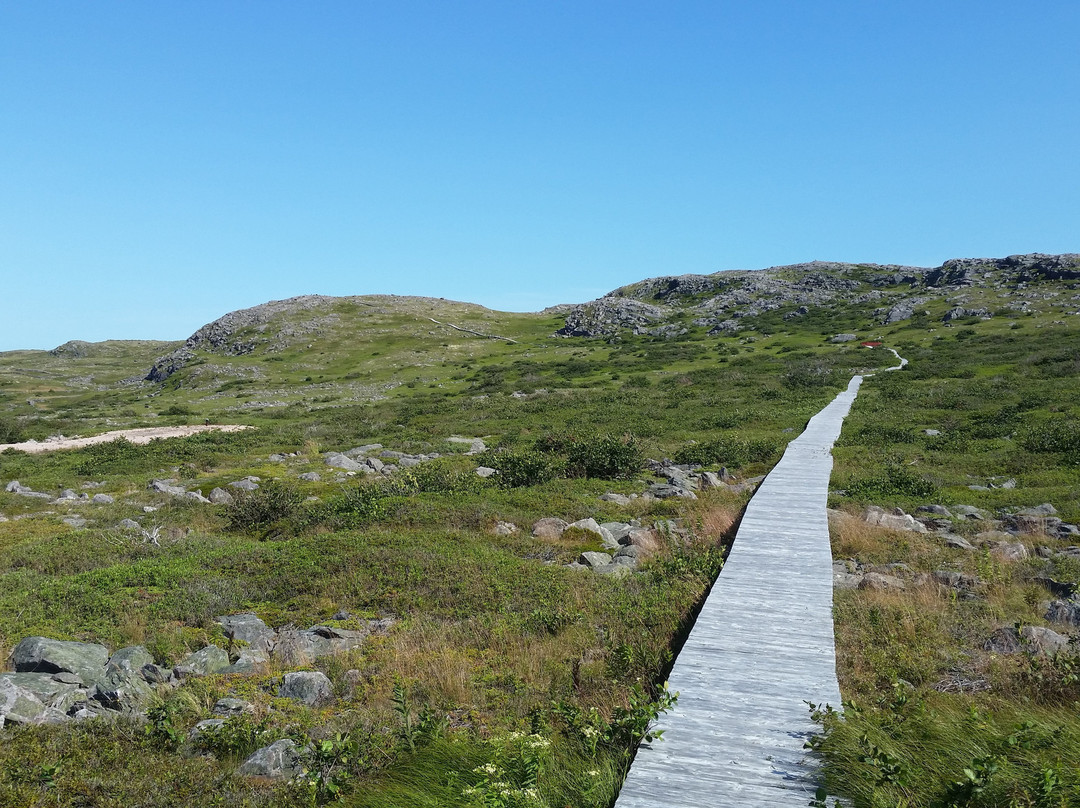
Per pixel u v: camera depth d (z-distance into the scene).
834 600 11.35
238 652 11.09
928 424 37.34
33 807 6.22
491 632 11.18
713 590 11.36
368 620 12.55
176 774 6.92
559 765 6.56
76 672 9.75
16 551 17.47
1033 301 110.12
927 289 143.38
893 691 7.71
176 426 60.94
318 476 30.27
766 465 27.94
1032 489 21.70
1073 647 8.95
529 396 67.75
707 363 90.69
